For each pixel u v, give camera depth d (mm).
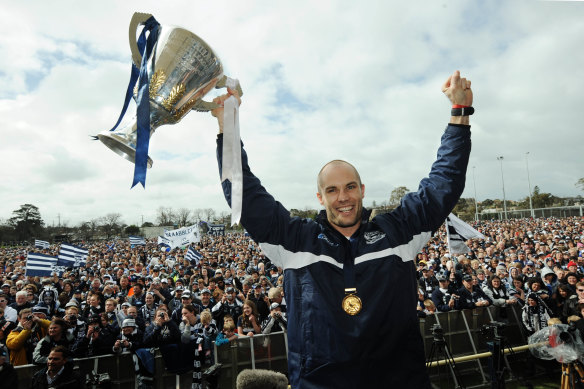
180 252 23859
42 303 6012
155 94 1590
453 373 6375
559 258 10602
